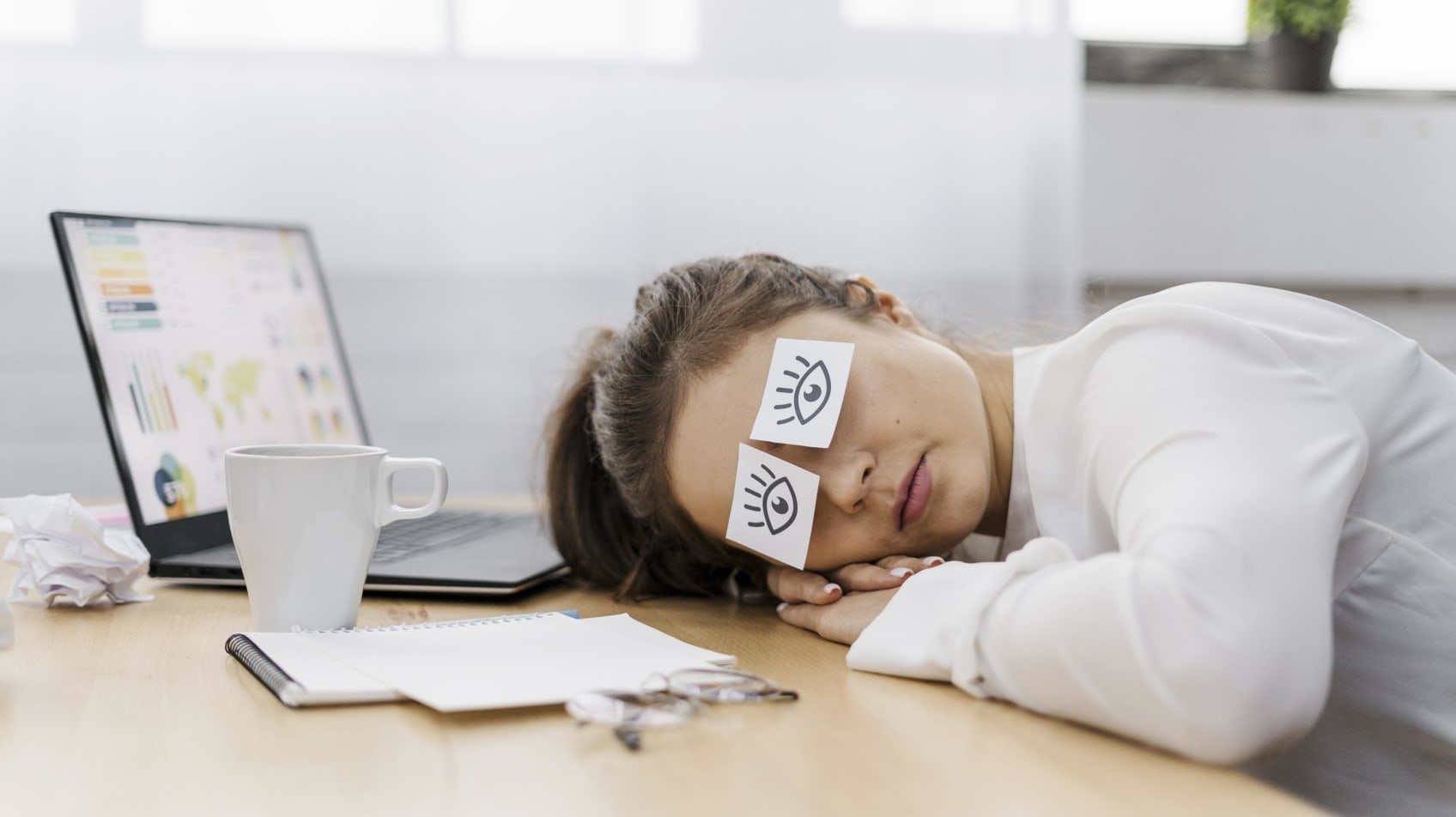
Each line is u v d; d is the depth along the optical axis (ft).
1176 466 2.08
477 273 6.41
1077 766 1.67
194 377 3.55
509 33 6.33
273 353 4.06
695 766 1.66
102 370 3.14
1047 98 6.55
